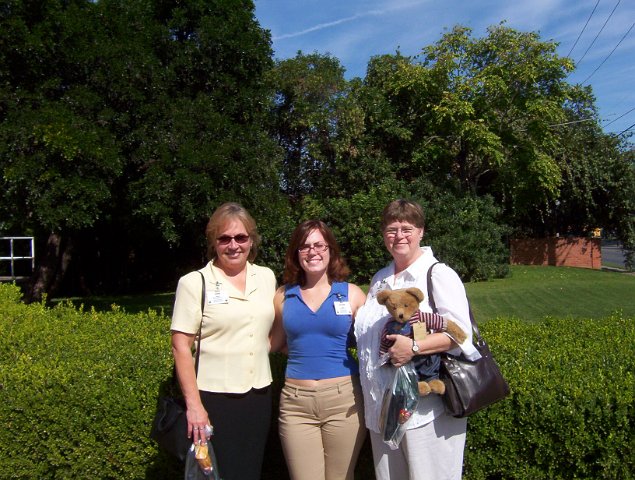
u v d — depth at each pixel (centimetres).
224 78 932
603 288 1382
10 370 385
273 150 1031
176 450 282
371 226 1536
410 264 295
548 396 327
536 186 1848
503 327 496
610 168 1997
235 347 290
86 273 1675
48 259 1159
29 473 362
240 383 288
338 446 295
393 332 266
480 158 1783
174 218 950
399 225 292
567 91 1803
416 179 1670
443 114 1644
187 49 917
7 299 621
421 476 269
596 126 2056
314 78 1645
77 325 519
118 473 359
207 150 861
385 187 1598
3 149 744
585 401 322
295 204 1722
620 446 315
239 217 298
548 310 1070
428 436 270
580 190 1998
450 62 1691
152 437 292
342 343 300
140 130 862
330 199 1611
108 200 984
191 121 877
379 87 1822
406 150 1745
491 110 1739
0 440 362
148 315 563
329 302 300
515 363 375
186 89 941
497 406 330
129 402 354
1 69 779
